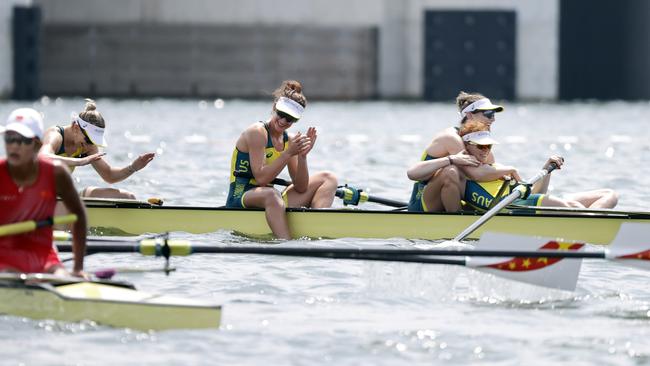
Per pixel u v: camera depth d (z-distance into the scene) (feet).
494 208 125.18
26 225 88.58
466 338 85.05
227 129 360.48
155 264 114.62
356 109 538.88
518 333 86.74
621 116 485.15
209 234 132.57
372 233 132.05
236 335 85.05
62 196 89.97
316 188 137.08
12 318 87.66
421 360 79.05
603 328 88.48
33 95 595.88
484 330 87.66
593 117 475.72
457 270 104.12
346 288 103.30
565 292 102.12
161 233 133.28
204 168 226.58
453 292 102.06
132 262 115.24
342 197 139.95
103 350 79.97
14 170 88.63
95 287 88.89
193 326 86.38
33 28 592.60
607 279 108.78
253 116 441.27
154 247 94.17
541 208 130.21
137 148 280.51
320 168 237.45
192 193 181.57
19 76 592.60
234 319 90.27
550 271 97.76
